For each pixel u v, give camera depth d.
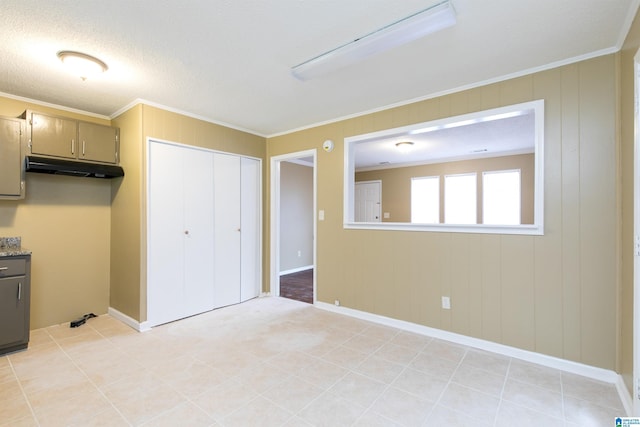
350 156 3.66
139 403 1.93
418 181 6.75
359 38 2.07
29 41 2.07
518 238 2.58
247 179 4.27
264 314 3.67
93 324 3.29
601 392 2.07
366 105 3.30
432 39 2.07
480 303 2.77
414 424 1.76
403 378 2.25
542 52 2.25
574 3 1.72
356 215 7.64
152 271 3.22
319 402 1.96
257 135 4.39
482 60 2.36
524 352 2.54
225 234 3.97
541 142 2.45
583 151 2.30
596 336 2.26
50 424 1.73
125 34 2.01
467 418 1.81
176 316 3.43
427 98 3.04
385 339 2.95
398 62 2.39
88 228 3.50
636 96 1.72
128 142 3.29
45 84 2.76
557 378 2.25
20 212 3.06
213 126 3.81
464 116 2.81
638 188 1.71
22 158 2.86
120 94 3.00
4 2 1.68
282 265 6.24
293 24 1.92
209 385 2.14
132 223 3.23
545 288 2.46
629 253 1.93
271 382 2.18
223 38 2.06
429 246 3.06
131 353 2.62
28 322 2.68
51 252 3.25
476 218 5.98
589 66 2.28
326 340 2.92
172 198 3.41
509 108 2.59
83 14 1.80
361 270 3.54
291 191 6.46
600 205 2.25
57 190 3.29
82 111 3.45
